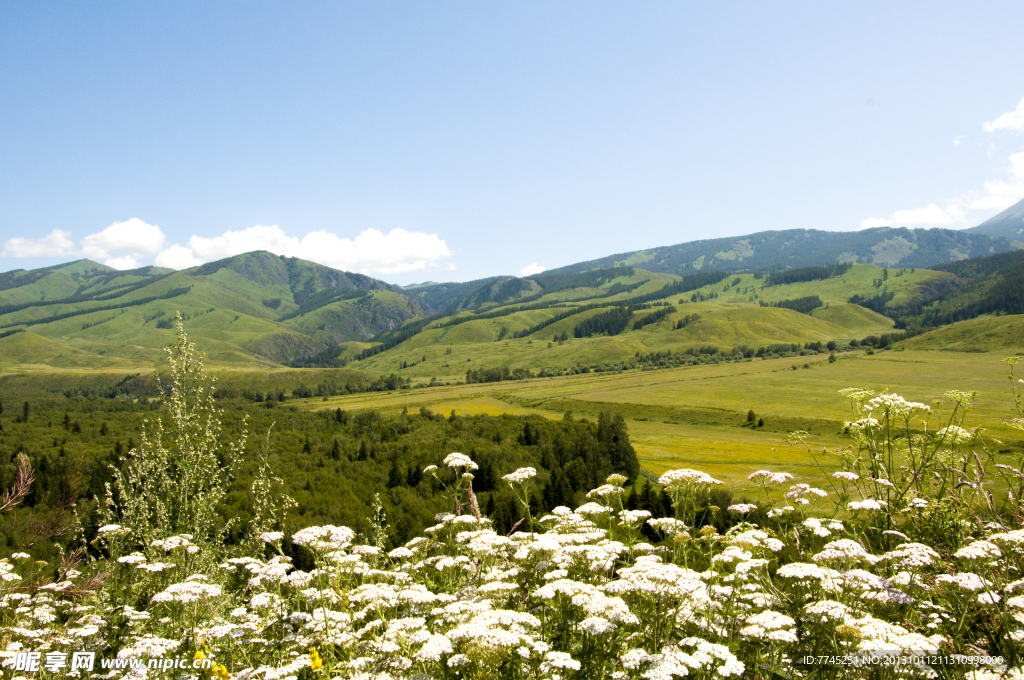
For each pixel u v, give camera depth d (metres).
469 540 7.28
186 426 9.92
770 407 117.75
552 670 4.21
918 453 6.98
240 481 22.42
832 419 100.69
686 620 4.96
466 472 8.10
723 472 62.81
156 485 9.75
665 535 7.04
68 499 8.43
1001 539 4.83
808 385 140.25
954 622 4.61
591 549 5.54
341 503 34.94
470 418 94.19
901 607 5.09
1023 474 5.95
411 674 4.61
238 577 8.71
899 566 5.25
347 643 5.00
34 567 8.20
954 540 6.13
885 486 6.92
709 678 4.11
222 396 147.12
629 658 4.08
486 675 4.12
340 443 57.09
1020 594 4.43
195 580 6.73
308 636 5.54
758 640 4.46
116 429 68.38
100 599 6.96
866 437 7.58
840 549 5.06
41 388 187.25
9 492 7.36
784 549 6.77
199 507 9.40
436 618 5.39
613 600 4.45
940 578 4.52
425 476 43.19
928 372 144.00
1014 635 4.09
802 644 4.40
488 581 5.84
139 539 9.02
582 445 58.12
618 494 7.47
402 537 24.55
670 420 119.19
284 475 43.19
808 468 32.78
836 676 4.13
